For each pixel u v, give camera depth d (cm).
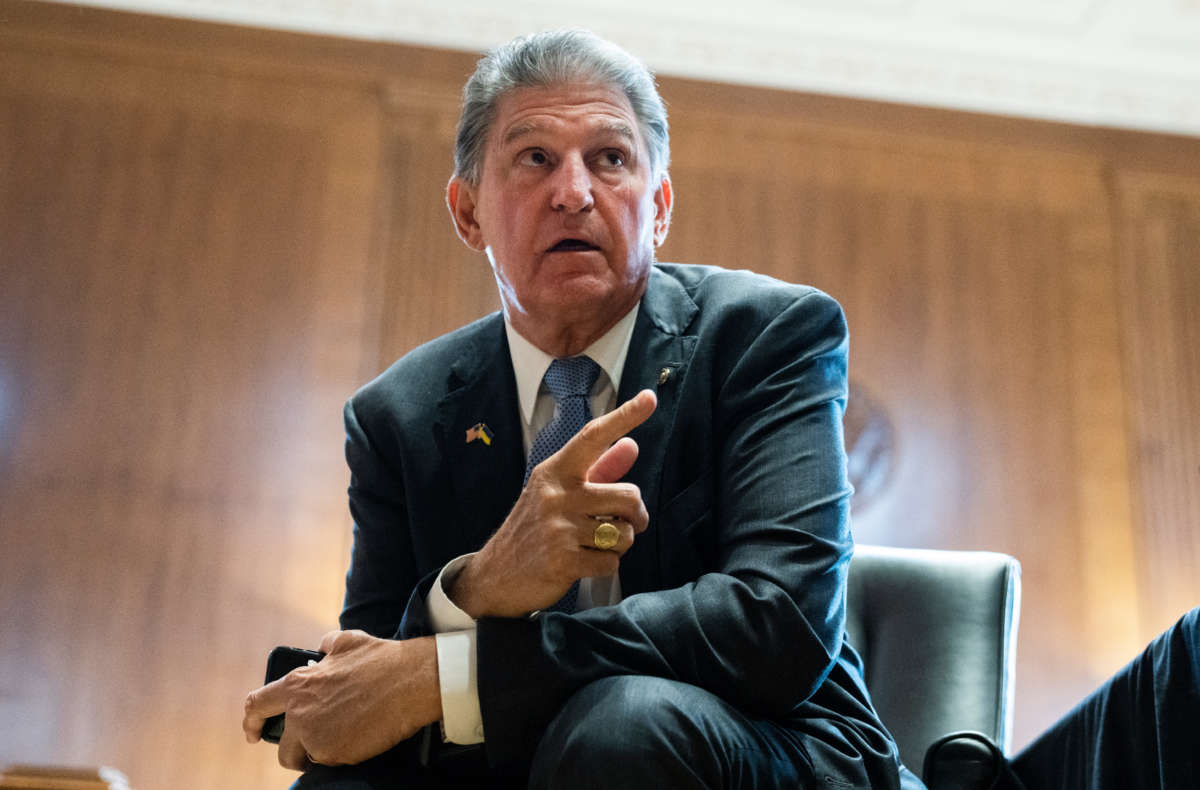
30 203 771
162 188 788
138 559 714
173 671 697
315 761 167
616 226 195
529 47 206
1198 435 835
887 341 832
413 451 198
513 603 159
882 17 854
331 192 808
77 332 750
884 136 880
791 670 152
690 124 865
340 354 774
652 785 133
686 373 187
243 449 745
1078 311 858
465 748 159
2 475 718
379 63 842
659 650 152
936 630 244
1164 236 884
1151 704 169
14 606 696
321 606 723
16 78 795
